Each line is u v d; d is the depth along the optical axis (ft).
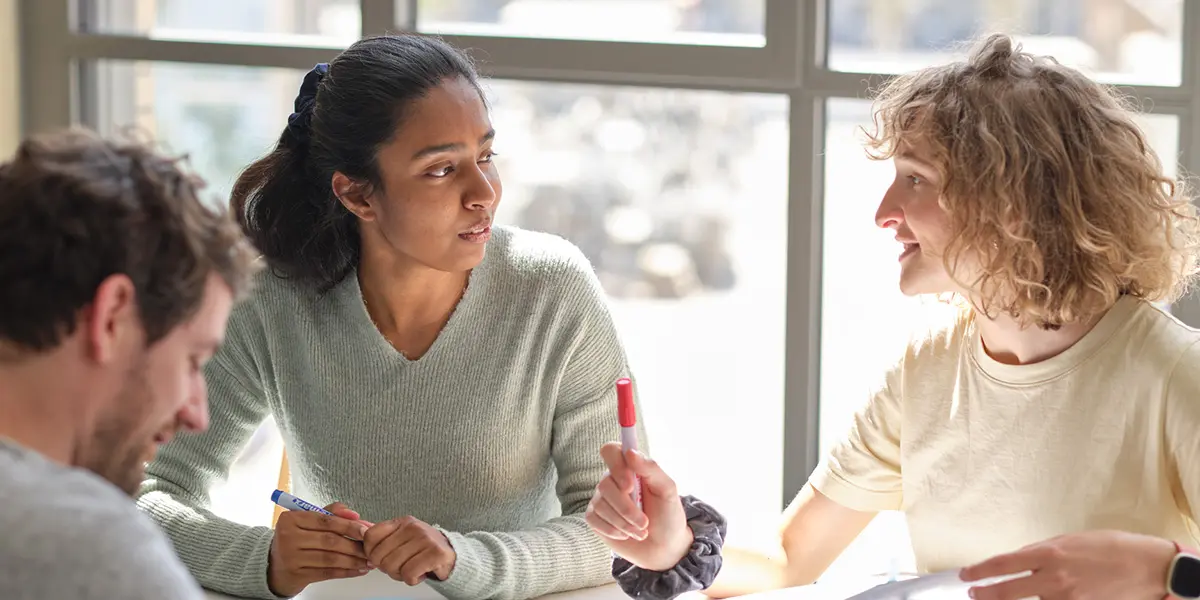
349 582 4.16
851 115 6.18
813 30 6.08
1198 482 3.54
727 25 6.22
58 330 2.27
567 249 4.68
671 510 3.77
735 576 4.36
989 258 3.67
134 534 2.15
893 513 6.02
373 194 4.18
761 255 6.61
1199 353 3.62
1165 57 5.99
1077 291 3.67
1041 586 3.15
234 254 2.56
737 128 6.49
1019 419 3.89
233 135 6.70
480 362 4.48
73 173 2.29
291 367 4.58
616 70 6.20
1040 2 6.11
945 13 6.16
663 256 7.19
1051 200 3.62
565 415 4.59
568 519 4.37
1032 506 3.87
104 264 2.28
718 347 6.93
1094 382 3.75
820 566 4.45
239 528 4.23
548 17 6.33
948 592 3.60
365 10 6.32
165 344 2.43
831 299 6.32
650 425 7.25
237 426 4.67
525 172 7.16
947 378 4.12
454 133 4.06
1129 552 3.19
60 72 6.59
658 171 6.86
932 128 3.74
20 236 2.24
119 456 2.45
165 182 2.40
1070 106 3.68
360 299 4.45
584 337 4.56
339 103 4.16
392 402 4.48
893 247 6.23
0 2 6.34
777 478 6.77
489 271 4.53
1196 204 5.85
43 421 2.33
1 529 2.06
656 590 3.84
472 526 4.55
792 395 6.32
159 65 6.64
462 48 6.28
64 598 2.04
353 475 4.53
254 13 6.56
